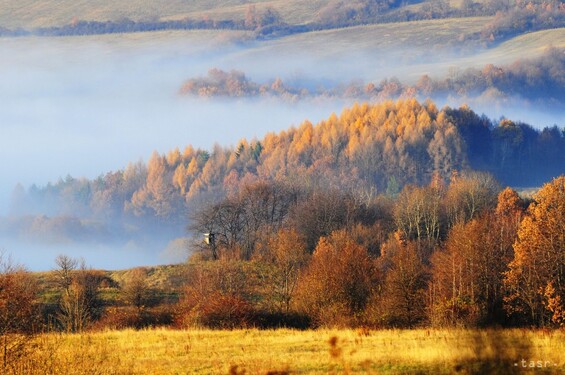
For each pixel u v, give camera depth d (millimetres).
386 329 162250
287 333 146625
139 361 113750
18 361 100625
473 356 101375
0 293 130375
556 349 103938
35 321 126688
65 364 102250
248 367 105688
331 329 163750
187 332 150375
